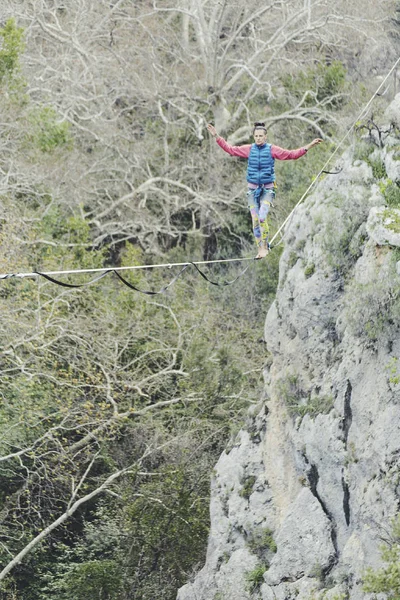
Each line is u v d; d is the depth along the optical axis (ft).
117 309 103.35
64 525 97.04
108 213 128.77
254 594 73.56
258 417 81.15
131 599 91.09
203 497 94.17
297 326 77.20
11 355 95.71
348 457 68.95
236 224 129.18
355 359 70.23
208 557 79.82
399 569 58.49
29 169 110.11
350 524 68.95
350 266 74.18
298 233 78.74
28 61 131.03
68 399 91.56
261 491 77.56
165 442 95.86
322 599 66.74
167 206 128.77
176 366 105.40
